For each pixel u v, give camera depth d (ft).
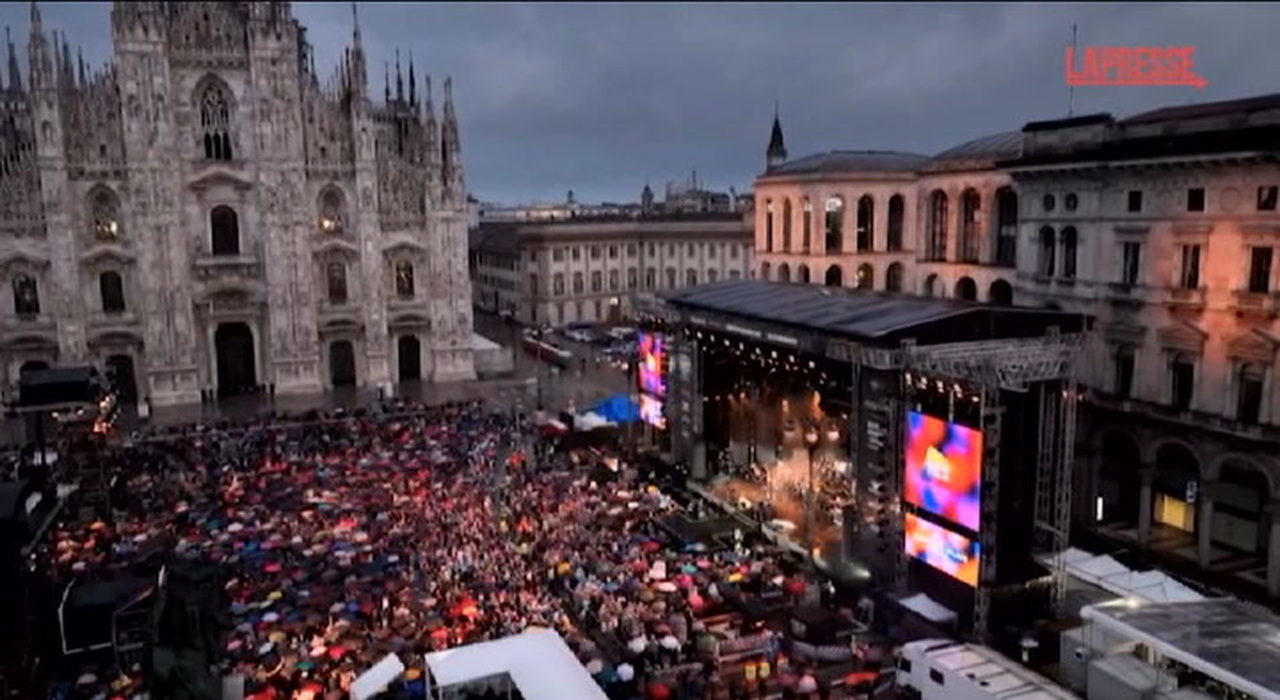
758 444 223.30
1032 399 142.51
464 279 326.85
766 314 188.85
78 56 275.80
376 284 312.29
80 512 177.06
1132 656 116.47
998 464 136.46
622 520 177.27
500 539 162.81
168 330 289.33
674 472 221.46
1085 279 177.88
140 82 279.08
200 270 293.64
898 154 299.17
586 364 366.43
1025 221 192.03
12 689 120.47
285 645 123.95
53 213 274.77
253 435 239.09
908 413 149.18
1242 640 109.19
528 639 111.34
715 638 127.13
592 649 124.06
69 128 276.62
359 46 301.22
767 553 168.25
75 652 126.31
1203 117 155.63
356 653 120.88
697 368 216.13
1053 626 134.21
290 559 155.12
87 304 284.20
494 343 382.22
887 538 155.02
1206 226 153.79
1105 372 174.60
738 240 482.28
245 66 291.38
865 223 279.08
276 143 293.64
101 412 200.54
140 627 128.16
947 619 136.26
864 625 143.02
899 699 117.29
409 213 318.65
